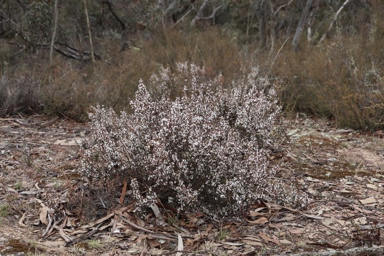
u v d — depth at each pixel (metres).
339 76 7.09
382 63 7.74
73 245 3.32
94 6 12.82
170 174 3.66
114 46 11.90
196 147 3.65
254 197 3.72
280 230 3.61
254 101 4.91
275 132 5.53
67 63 10.48
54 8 12.06
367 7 11.95
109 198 3.84
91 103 6.66
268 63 7.97
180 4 14.24
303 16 11.00
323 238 3.51
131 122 4.16
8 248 3.21
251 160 3.72
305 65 7.82
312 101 7.26
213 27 12.60
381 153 5.53
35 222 3.62
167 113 4.02
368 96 6.55
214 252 3.27
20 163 4.69
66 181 4.22
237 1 14.27
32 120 6.41
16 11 12.52
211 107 4.85
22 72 9.01
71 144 5.36
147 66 8.59
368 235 3.40
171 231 3.54
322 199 4.19
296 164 4.99
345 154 5.40
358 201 4.16
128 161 3.86
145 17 12.77
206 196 3.72
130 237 3.44
